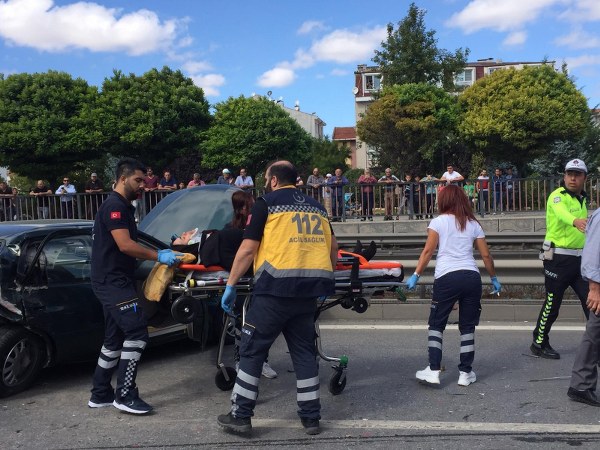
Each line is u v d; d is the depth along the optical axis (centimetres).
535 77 2597
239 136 2522
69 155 2461
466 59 3247
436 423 418
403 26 3212
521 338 649
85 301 512
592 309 435
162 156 2511
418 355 593
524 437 391
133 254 435
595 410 439
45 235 502
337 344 636
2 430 413
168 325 581
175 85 2591
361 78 4891
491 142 2594
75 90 2498
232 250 449
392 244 1169
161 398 480
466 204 504
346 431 406
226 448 380
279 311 387
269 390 498
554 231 556
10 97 2453
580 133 2577
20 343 480
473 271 492
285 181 406
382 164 3170
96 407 455
